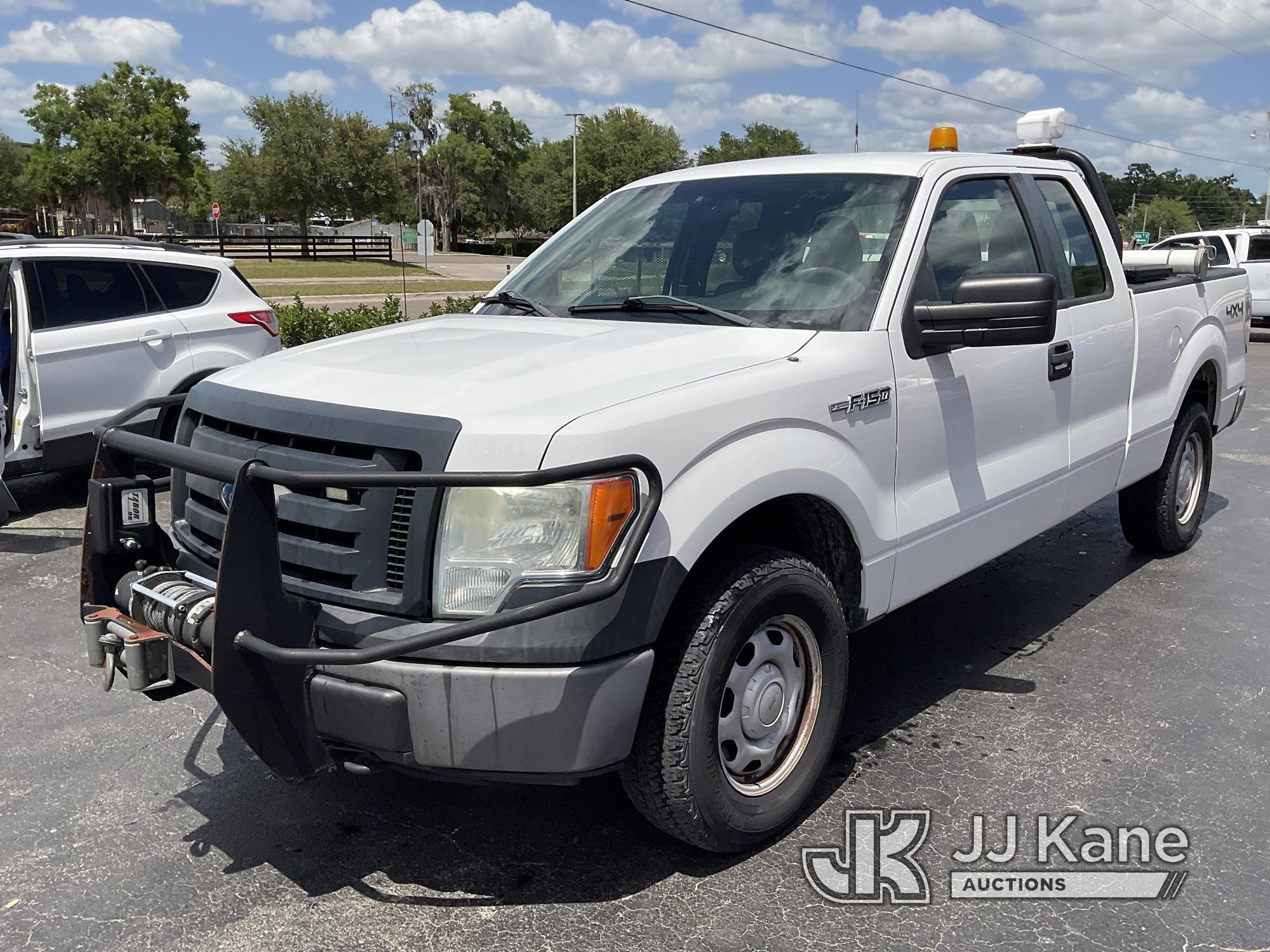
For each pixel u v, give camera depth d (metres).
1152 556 6.04
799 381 3.05
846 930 2.77
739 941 2.72
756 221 3.81
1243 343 6.24
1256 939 2.73
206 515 2.96
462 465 2.52
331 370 3.00
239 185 77.88
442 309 13.59
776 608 2.97
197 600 2.77
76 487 7.86
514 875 3.01
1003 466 3.95
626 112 106.25
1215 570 5.82
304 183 74.62
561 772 2.59
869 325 3.35
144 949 2.70
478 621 2.42
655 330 3.33
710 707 2.80
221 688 2.49
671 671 2.77
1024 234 4.21
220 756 3.75
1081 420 4.46
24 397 6.63
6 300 6.70
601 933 2.75
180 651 2.81
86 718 4.05
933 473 3.59
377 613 2.60
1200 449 5.97
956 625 4.98
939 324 3.40
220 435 2.98
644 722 2.78
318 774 2.71
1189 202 167.00
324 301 27.84
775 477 2.92
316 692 2.63
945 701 4.13
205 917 2.83
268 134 74.69
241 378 3.11
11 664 4.56
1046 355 4.11
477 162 112.06
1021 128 5.10
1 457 5.71
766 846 3.14
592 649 2.54
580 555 2.52
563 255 4.18
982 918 2.81
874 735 3.84
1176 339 5.27
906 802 3.39
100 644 2.99
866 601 3.38
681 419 2.72
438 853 3.13
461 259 74.69
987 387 3.78
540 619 2.51
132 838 3.22
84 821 3.32
